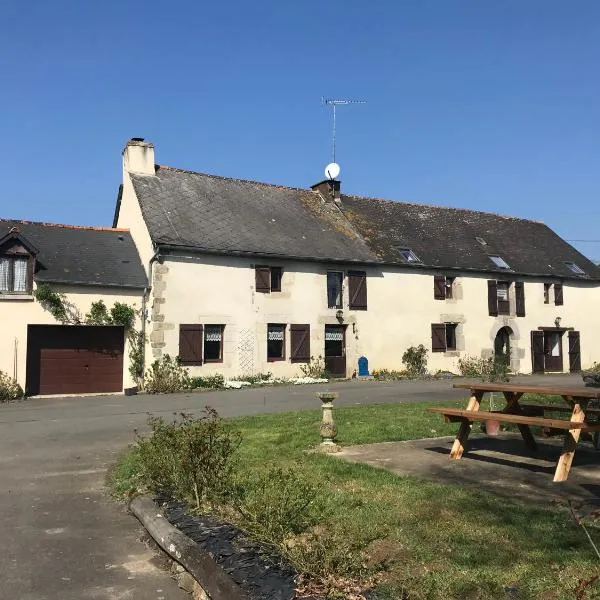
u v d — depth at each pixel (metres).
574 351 29.44
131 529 5.09
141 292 19.58
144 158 22.52
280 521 4.11
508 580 3.51
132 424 11.62
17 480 6.93
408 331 24.61
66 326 18.86
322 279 22.69
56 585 3.95
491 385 7.18
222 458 5.54
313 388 18.89
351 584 3.24
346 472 6.24
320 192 27.34
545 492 5.41
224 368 20.36
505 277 27.66
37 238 19.97
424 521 4.61
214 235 20.81
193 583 3.83
